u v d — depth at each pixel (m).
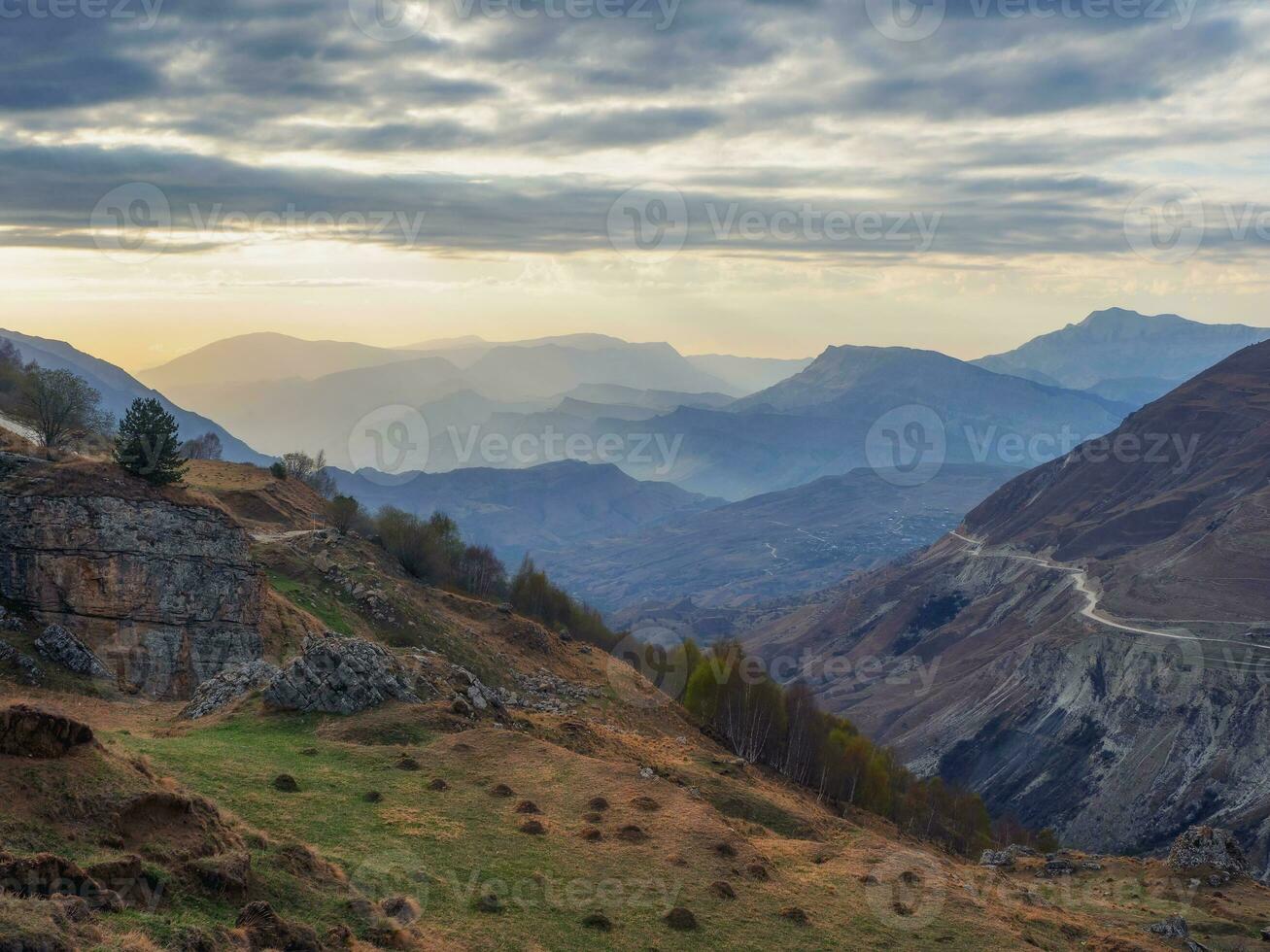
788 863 56.59
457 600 154.25
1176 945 61.03
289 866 36.78
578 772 60.84
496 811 51.97
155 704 81.81
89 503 95.12
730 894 46.75
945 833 134.88
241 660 102.62
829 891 51.62
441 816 49.59
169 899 30.16
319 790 49.78
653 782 61.91
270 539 144.88
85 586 93.56
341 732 62.31
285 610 116.88
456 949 35.59
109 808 32.28
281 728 62.91
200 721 65.75
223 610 103.25
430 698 71.69
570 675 140.75
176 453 107.00
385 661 71.88
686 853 50.91
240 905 32.09
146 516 98.69
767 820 76.44
